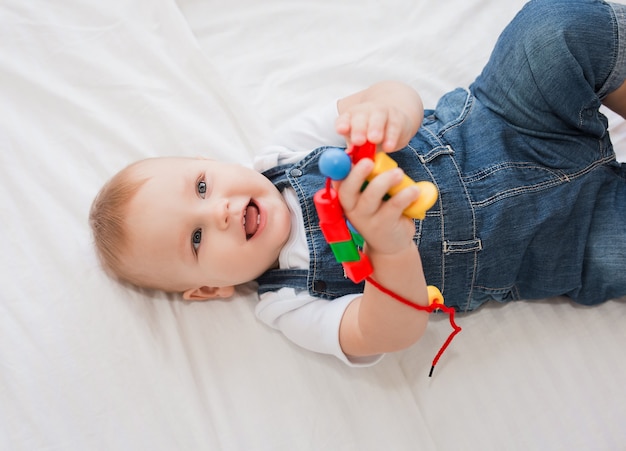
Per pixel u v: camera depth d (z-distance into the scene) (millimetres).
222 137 1201
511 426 1011
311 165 1037
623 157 1176
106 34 1249
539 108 992
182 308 1063
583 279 1040
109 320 1008
